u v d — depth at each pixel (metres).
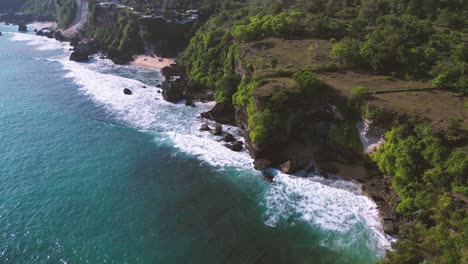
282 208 49.62
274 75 69.12
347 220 46.69
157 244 44.66
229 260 42.00
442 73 62.94
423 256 38.41
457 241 36.66
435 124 50.31
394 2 95.56
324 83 62.03
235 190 54.12
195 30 124.62
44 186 55.84
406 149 48.72
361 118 56.91
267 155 59.62
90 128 74.50
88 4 157.62
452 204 40.50
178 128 73.75
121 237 45.91
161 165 61.12
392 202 47.44
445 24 85.44
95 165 61.50
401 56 68.50
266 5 117.88
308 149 61.00
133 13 131.12
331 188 52.56
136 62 122.06
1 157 63.47
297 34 91.94
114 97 90.25
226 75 85.06
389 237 43.38
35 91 94.56
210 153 64.19
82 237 45.94
